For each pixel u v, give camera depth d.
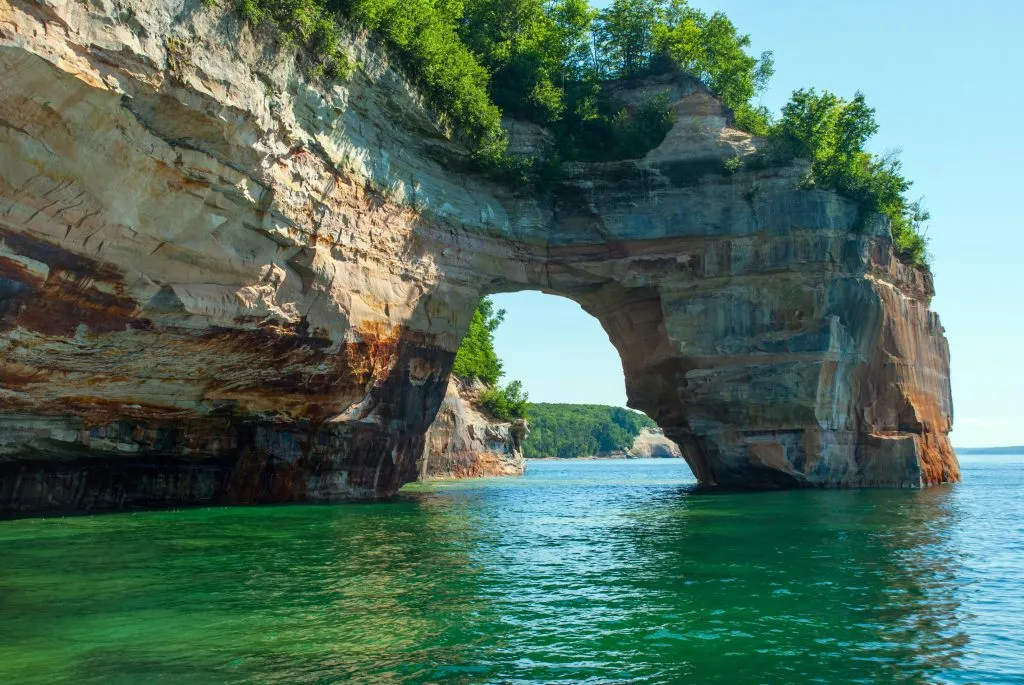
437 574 14.34
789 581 13.86
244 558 15.65
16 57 15.66
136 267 20.02
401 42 27.58
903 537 19.34
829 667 9.31
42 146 17.06
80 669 8.82
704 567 15.20
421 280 30.39
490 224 34.03
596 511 26.41
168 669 8.89
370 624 10.84
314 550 16.81
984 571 14.85
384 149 28.19
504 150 34.22
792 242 35.47
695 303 36.56
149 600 11.96
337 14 24.62
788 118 36.31
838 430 36.28
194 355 22.73
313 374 26.05
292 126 22.50
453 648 9.87
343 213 25.59
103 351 20.59
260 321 23.33
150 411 23.55
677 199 36.34
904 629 10.87
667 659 9.55
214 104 19.55
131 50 17.55
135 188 19.11
